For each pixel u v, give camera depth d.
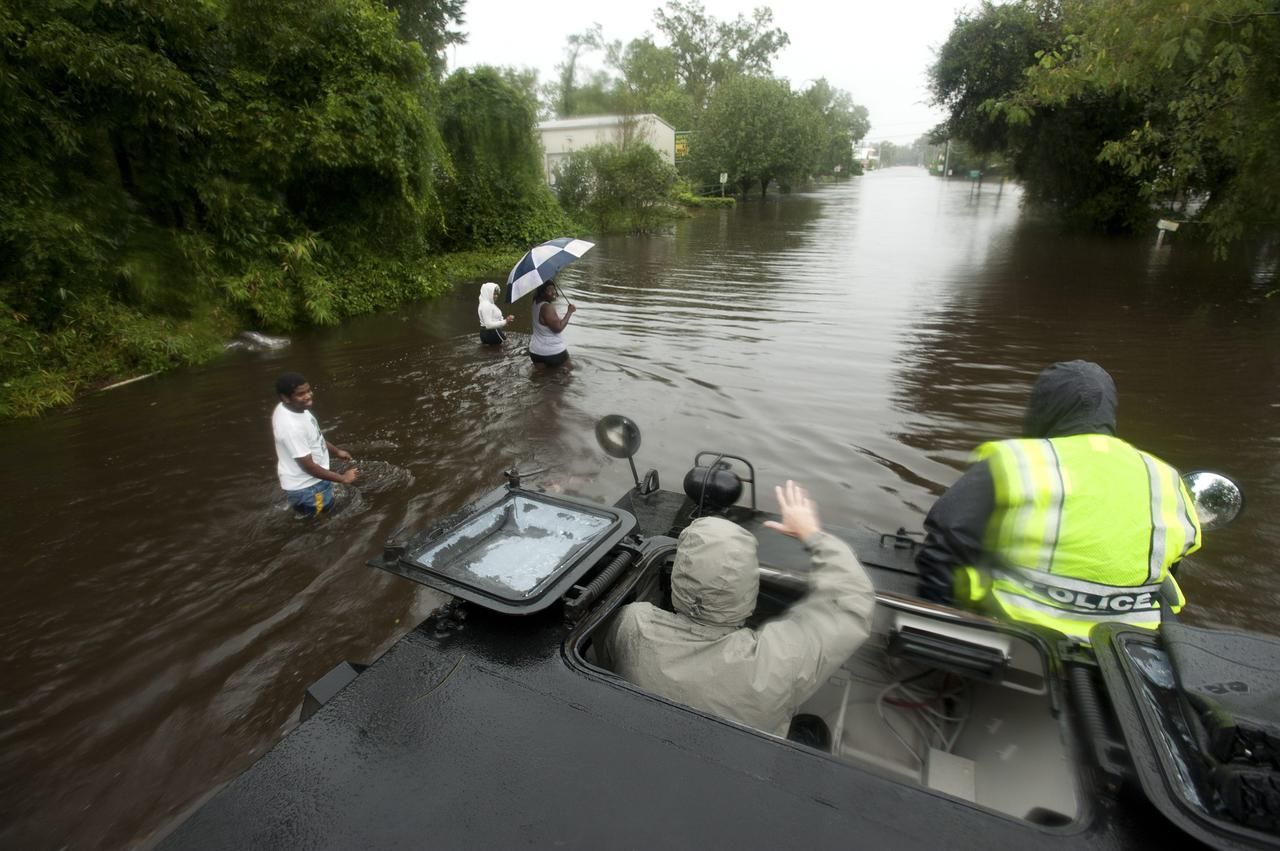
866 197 49.44
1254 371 7.70
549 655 1.75
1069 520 1.86
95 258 9.23
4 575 4.32
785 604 2.30
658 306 12.44
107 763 2.91
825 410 6.81
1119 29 9.23
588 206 27.62
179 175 10.68
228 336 10.48
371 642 3.64
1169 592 2.25
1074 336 9.57
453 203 19.80
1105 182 22.28
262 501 5.21
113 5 9.31
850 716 2.10
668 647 1.77
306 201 12.87
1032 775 1.70
